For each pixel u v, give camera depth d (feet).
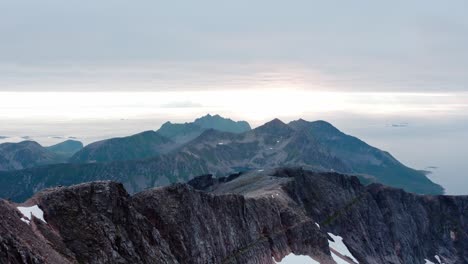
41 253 243.19
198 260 380.99
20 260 225.15
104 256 282.56
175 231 374.84
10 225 245.86
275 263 475.31
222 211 446.60
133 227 321.52
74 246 276.00
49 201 291.38
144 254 313.94
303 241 529.86
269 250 478.18
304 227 541.34
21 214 267.18
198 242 388.98
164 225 372.17
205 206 424.46
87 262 271.90
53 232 274.57
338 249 626.23
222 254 414.00
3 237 228.43
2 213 249.55
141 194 382.42
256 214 500.33
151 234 336.90
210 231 411.75
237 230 453.58
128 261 295.07
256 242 467.93
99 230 293.64
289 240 521.65
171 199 392.47
